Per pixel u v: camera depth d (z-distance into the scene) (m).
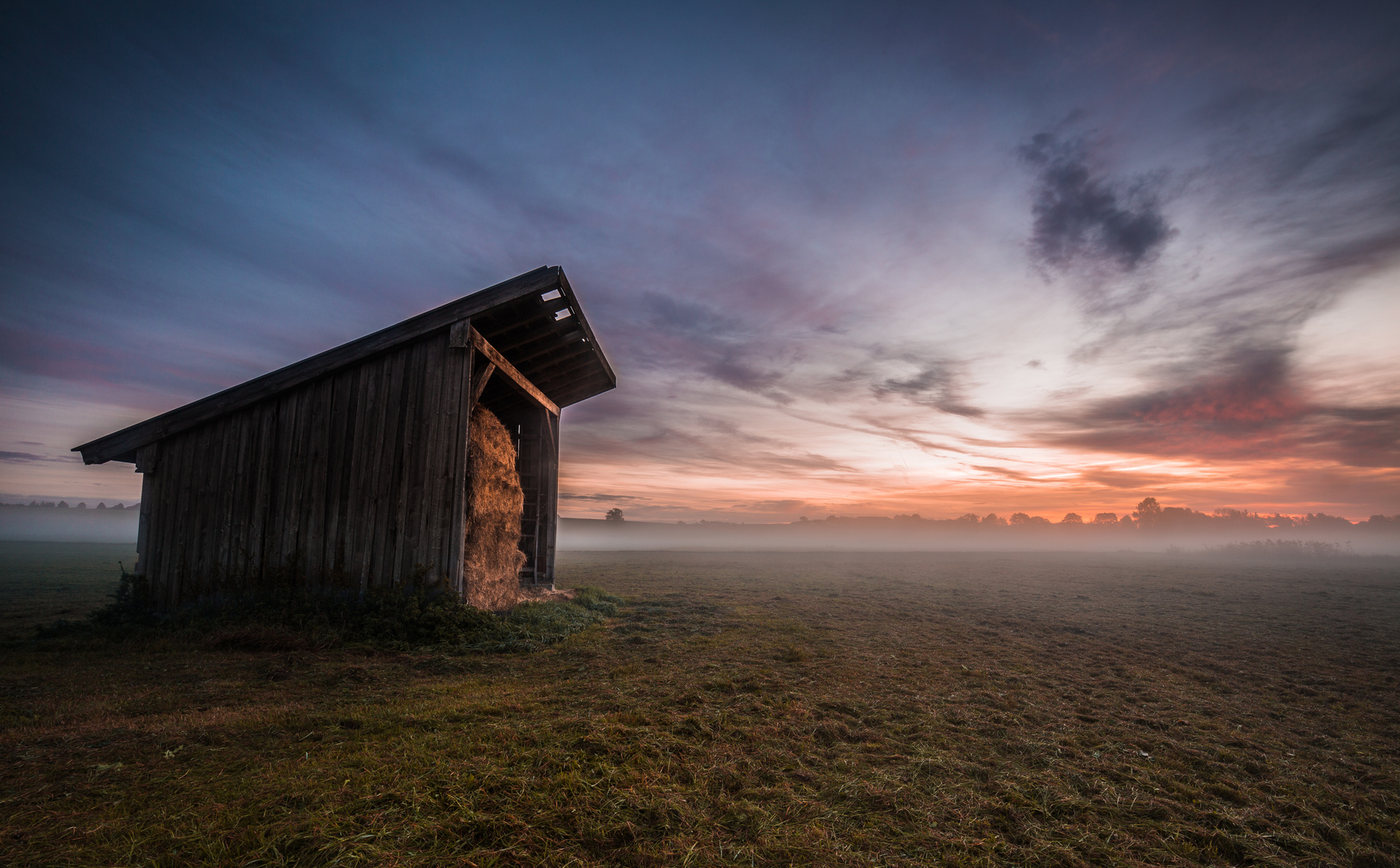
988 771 4.66
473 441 11.48
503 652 8.89
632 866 3.03
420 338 11.22
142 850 3.04
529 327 12.92
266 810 3.46
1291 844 3.73
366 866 2.88
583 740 4.71
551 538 17.25
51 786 3.83
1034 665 9.08
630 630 11.06
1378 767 5.24
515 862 2.99
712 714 5.68
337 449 11.10
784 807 3.80
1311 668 9.33
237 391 11.35
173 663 7.72
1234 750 5.55
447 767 4.10
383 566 10.55
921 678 7.84
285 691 6.40
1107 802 4.18
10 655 8.23
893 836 3.52
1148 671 8.86
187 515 11.31
